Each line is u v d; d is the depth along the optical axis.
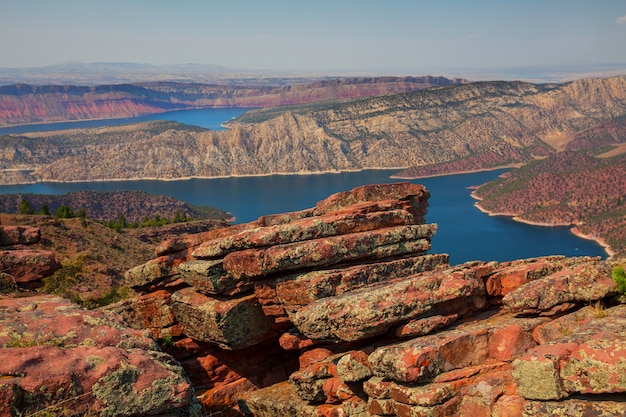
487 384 18.22
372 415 19.75
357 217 25.41
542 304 19.84
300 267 23.45
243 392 25.95
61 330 18.61
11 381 15.02
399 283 21.08
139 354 17.80
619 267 20.14
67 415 15.28
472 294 21.45
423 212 31.03
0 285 25.27
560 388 16.28
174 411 17.31
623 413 15.50
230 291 24.69
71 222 117.06
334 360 21.80
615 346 16.02
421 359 18.14
